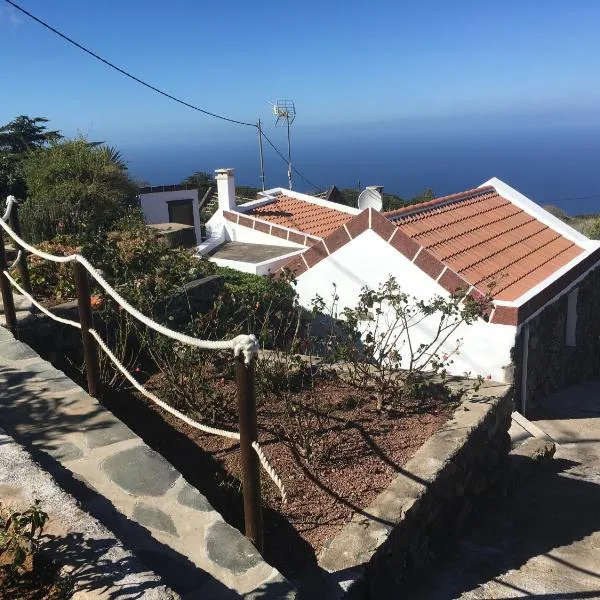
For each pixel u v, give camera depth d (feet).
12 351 17.02
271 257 42.83
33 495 10.09
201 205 99.14
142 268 23.77
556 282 29.68
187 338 10.28
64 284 21.34
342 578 11.35
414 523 14.14
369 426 17.74
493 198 40.22
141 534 10.14
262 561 9.72
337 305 30.37
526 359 27.07
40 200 39.99
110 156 51.52
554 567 15.49
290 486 14.12
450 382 21.66
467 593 13.85
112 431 13.19
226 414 16.99
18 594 8.15
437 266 27.20
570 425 27.99
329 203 57.47
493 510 19.35
